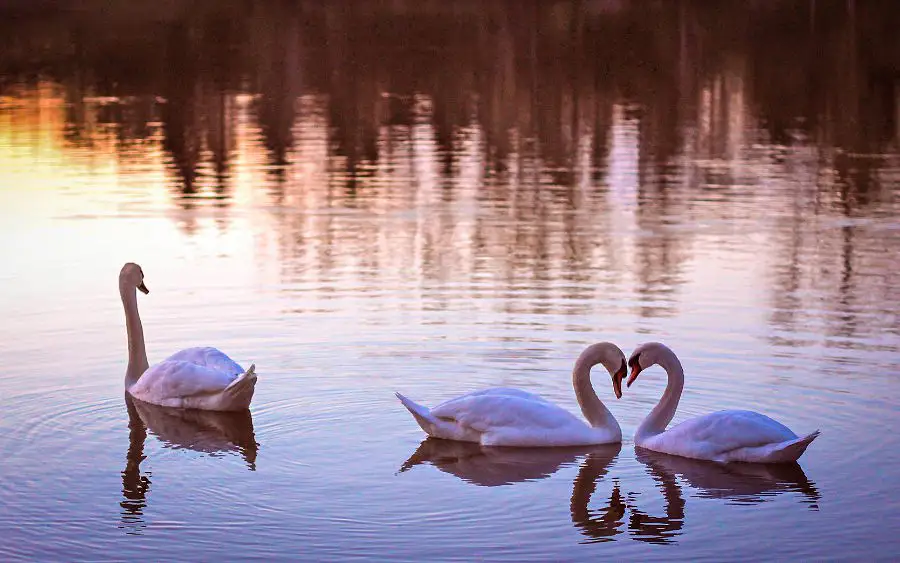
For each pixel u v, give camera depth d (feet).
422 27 199.00
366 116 115.85
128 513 30.94
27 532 29.78
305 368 42.68
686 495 32.24
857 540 29.25
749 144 100.78
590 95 130.93
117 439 36.40
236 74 146.20
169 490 32.45
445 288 54.13
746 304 51.29
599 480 33.42
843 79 142.20
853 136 104.78
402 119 114.01
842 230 67.56
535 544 29.12
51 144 98.12
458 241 64.80
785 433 34.63
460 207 74.90
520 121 113.29
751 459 34.55
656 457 35.37
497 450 35.88
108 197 76.74
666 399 36.70
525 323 48.21
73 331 47.52
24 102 121.29
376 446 35.96
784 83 139.64
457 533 29.71
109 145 98.22
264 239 65.21
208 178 84.84
